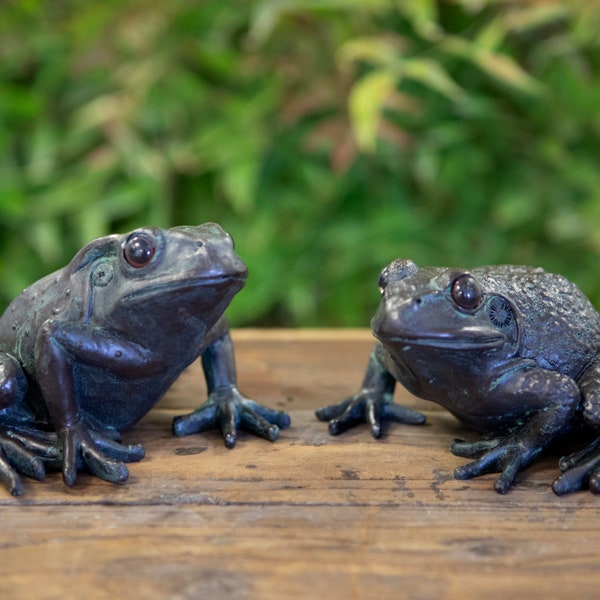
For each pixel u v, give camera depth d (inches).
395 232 41.1
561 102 40.8
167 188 42.0
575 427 31.5
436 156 41.1
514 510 30.0
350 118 39.5
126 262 30.4
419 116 40.5
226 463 31.2
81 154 43.7
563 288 31.9
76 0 42.6
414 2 39.0
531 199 41.0
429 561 29.0
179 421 32.2
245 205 40.7
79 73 42.1
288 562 28.9
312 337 37.7
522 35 40.3
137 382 31.0
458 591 28.5
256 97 41.3
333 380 35.0
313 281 42.9
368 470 31.0
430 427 32.5
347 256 41.2
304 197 42.2
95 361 30.6
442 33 40.7
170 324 30.5
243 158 40.5
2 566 28.8
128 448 31.1
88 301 30.8
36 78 45.0
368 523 29.6
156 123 42.3
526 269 32.4
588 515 29.9
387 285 31.0
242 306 41.7
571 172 40.9
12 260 43.3
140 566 28.8
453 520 29.7
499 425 31.4
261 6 39.9
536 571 28.8
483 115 40.5
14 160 43.8
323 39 40.3
